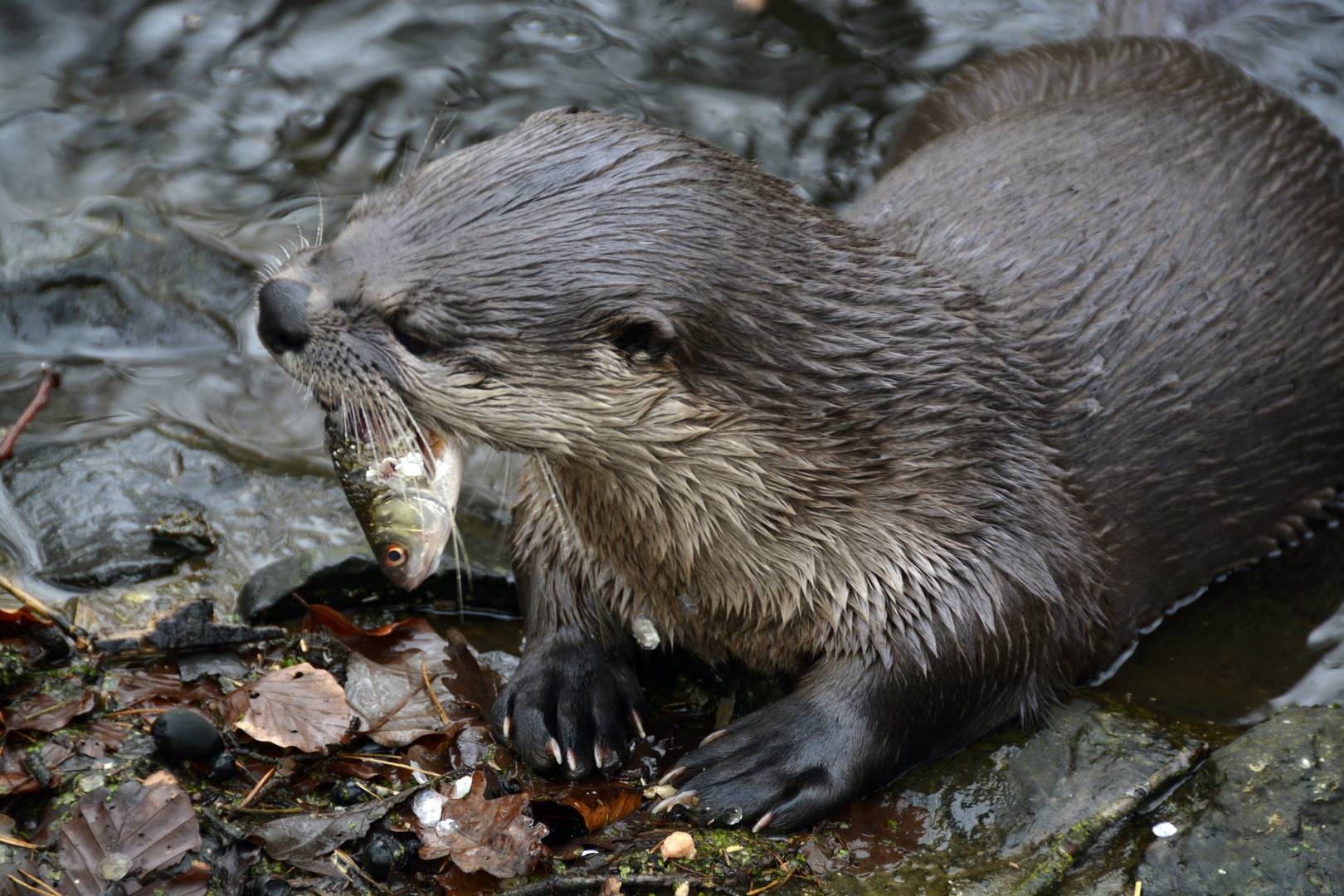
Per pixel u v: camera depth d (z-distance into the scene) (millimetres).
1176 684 7875
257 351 10586
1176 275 7992
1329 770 6461
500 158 6023
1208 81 9625
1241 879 6121
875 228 8477
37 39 13992
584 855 6203
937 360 6762
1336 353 8586
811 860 6289
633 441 6223
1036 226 8102
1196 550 8195
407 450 6227
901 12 14562
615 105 13219
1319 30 13203
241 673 7109
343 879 5914
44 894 5520
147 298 10750
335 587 7973
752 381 6258
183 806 5879
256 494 8906
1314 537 9008
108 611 7742
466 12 14609
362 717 6930
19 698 6574
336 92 13414
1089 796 6621
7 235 10844
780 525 6531
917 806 6688
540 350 5914
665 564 6832
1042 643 6965
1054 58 10539
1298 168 8930
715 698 7613
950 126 10555
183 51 13945
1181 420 7785
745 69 13766
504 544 8531
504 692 7086
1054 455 7238
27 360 10320
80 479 8820
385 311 5855
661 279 5941
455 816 6219
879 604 6613
